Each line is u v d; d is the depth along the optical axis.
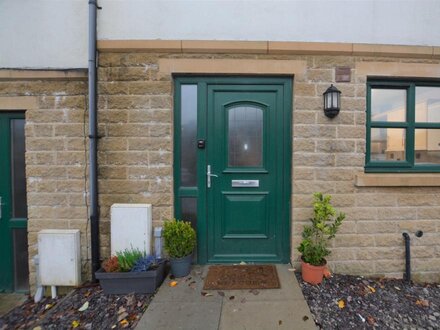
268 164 3.12
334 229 2.66
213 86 3.08
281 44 2.93
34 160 3.03
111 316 2.35
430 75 3.04
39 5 3.04
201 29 2.99
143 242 2.87
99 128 2.99
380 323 2.27
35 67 3.05
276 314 2.27
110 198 3.01
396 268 3.06
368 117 3.09
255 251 3.17
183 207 3.14
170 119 2.99
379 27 3.02
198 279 2.79
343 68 2.99
